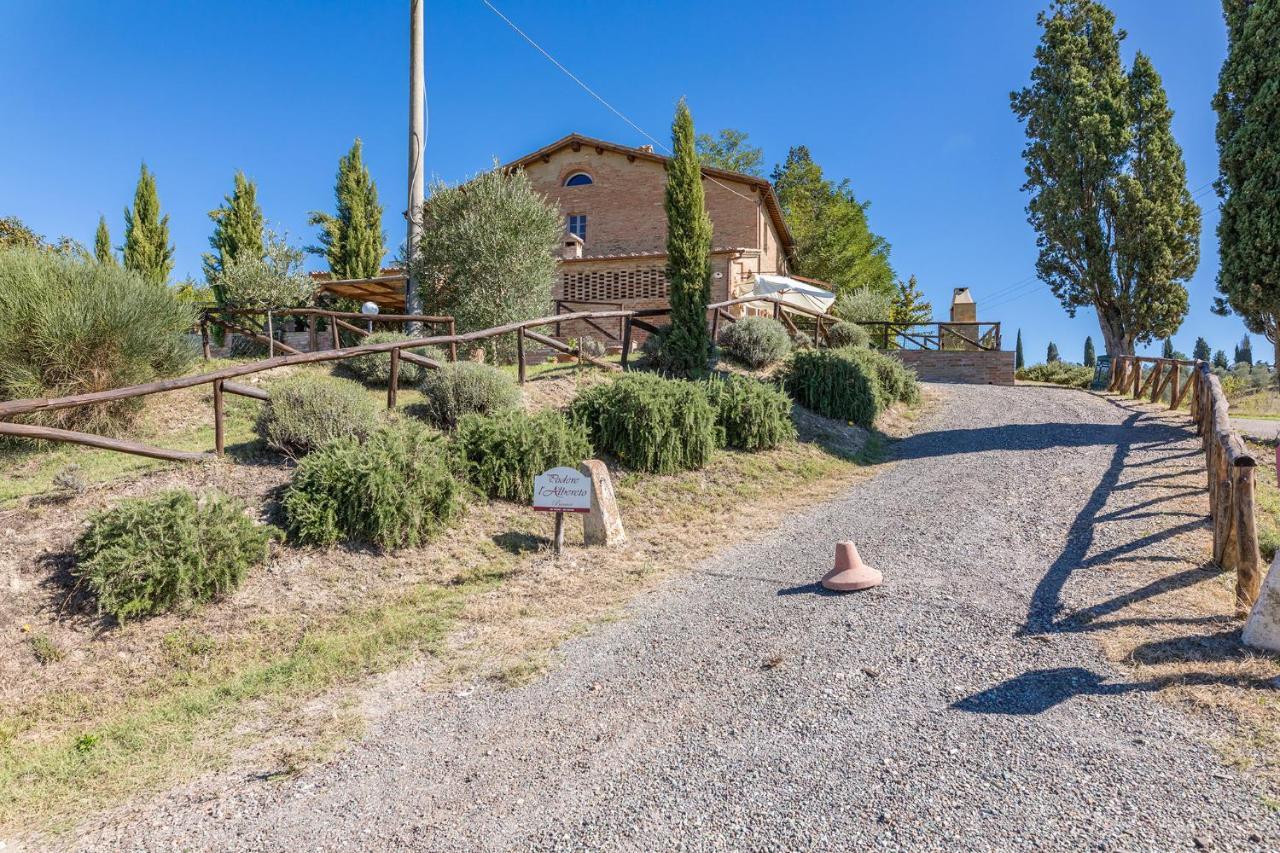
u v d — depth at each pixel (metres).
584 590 6.38
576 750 3.82
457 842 3.15
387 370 11.60
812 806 3.11
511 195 15.52
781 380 13.11
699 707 4.14
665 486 9.20
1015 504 7.86
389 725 4.33
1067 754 3.29
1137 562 5.69
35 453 8.38
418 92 14.58
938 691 4.02
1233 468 4.85
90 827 3.53
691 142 12.94
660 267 21.03
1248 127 17.28
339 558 6.60
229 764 4.04
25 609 5.46
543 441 8.43
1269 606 4.06
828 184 38.69
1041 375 25.62
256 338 14.38
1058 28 25.77
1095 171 24.70
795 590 5.93
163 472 7.27
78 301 8.65
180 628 5.54
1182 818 2.79
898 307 41.00
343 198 28.25
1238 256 17.77
